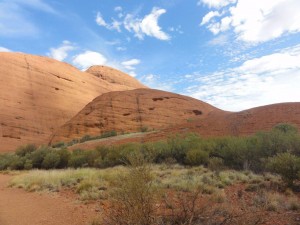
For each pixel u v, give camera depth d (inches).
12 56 3698.3
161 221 228.4
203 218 243.4
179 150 864.3
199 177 513.3
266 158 605.0
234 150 676.1
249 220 252.2
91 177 586.9
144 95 3112.7
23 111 3218.5
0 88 3250.5
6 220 335.9
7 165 1289.4
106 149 1084.5
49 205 415.2
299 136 669.3
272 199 327.9
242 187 441.1
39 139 3063.5
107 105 2930.6
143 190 220.5
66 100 3769.7
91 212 348.5
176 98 3142.2
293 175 418.9
